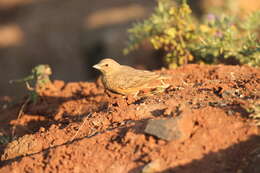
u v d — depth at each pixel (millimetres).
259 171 8555
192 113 9602
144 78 11383
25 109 13523
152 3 36562
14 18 38969
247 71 12297
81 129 10555
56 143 10383
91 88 13562
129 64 26859
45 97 13672
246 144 9000
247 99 10117
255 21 14570
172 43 14609
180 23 14531
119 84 11406
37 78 14039
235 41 14164
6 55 34719
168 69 14141
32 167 9836
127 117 10344
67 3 39125
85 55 33469
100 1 38719
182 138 9109
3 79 33375
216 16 16641
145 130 9367
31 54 34750
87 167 9414
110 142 9703
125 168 9133
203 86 11305
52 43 34938
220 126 9289
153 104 10531
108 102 11914
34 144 10594
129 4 37125
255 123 9227
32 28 36406
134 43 15367
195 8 28812
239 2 25672
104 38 32344
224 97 10469
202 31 14578
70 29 35656
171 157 8938
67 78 33000
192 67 13148
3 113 13719
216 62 14508
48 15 37750
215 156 8914
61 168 9562
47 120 12641
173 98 10789
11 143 10828
